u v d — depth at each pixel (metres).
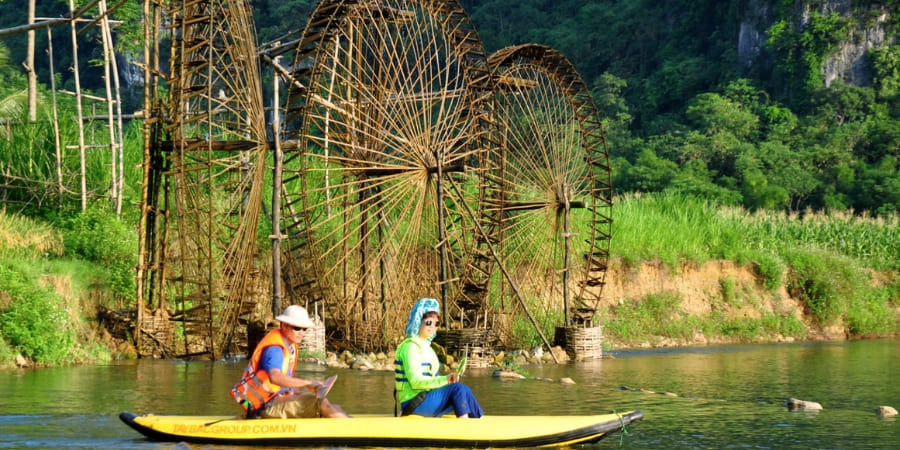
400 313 26.28
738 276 37.94
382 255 25.95
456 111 26.94
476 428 12.41
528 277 29.64
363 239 25.30
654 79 109.62
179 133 23.88
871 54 104.12
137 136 33.31
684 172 87.56
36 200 27.78
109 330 24.31
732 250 38.41
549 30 119.19
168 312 24.78
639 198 42.72
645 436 14.05
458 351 23.61
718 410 16.94
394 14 26.62
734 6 110.75
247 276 24.45
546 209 28.58
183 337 25.14
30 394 17.02
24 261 23.62
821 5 106.12
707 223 40.25
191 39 24.06
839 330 38.78
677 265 36.16
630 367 24.98
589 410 16.53
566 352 27.28
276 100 28.20
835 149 93.94
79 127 27.09
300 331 12.73
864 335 39.16
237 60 24.58
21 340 21.75
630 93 110.88
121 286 25.17
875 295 41.78
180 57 24.05
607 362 26.50
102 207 27.47
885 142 96.50
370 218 25.53
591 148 29.52
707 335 35.09
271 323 23.06
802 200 91.12
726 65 107.75
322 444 12.23
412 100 26.25
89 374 20.36
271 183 31.73
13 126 29.58
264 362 12.57
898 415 16.55
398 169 25.28
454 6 26.84
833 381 22.12
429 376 12.84
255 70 24.47
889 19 105.88
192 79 25.77
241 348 24.89
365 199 25.77
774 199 84.81
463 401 12.77
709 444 13.47
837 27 104.19
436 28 27.27
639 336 33.44
